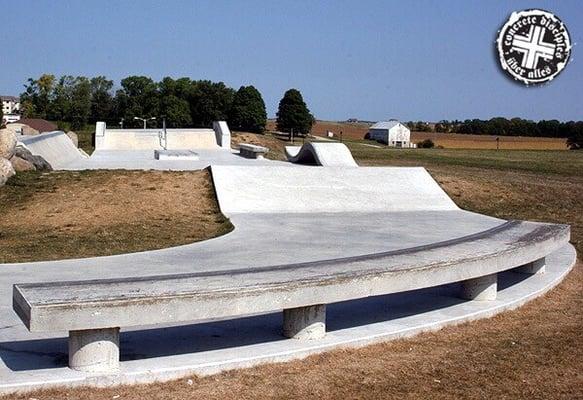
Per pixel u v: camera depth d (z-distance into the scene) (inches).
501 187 825.5
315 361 243.6
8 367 223.8
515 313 323.0
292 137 2401.6
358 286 262.7
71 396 205.8
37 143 890.7
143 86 2731.3
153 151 1278.3
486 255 315.0
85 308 211.2
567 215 717.9
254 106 2386.8
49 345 250.7
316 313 260.1
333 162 890.7
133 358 235.1
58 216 576.4
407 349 263.3
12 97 4168.3
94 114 2785.4
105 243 479.2
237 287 235.8
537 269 393.7
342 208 674.8
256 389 216.1
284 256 437.4
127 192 658.8
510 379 232.4
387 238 519.2
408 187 760.3
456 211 697.0
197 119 2460.6
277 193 694.5
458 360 251.0
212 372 228.2
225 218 593.9
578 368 244.8
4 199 627.8
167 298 221.9
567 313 327.3
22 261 416.2
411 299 335.0
